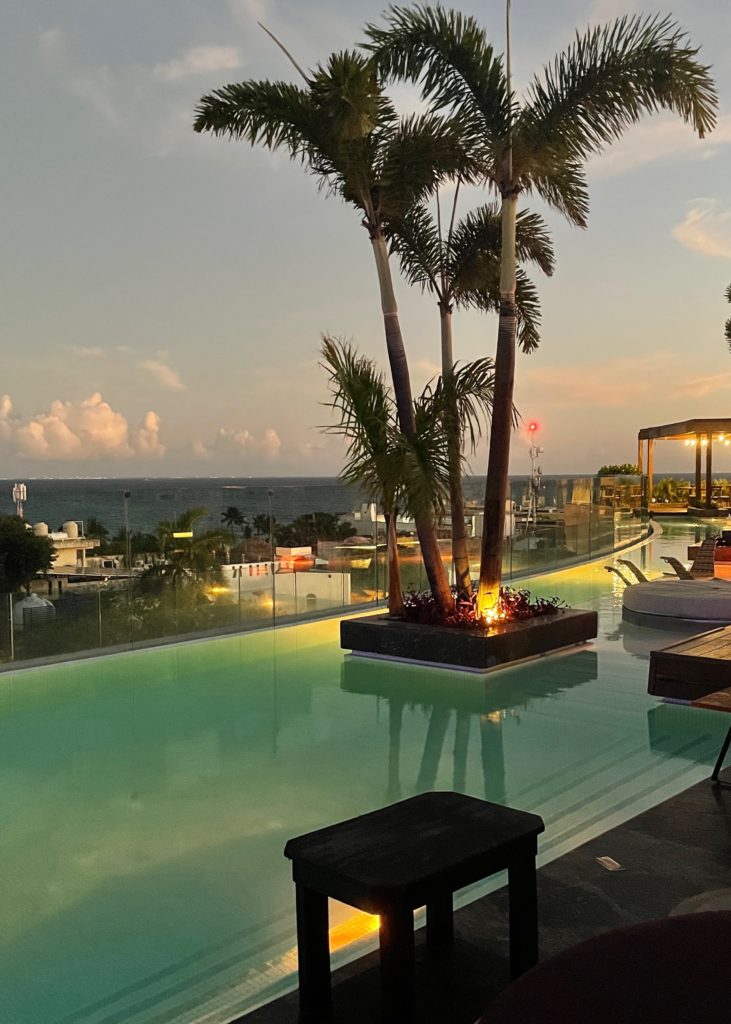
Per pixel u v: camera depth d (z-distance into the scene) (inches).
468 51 353.1
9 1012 122.0
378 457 358.9
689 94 346.6
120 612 384.5
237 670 354.6
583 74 353.7
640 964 67.6
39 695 316.5
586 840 171.8
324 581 466.6
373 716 284.4
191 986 127.7
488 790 209.8
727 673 271.0
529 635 365.1
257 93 359.6
